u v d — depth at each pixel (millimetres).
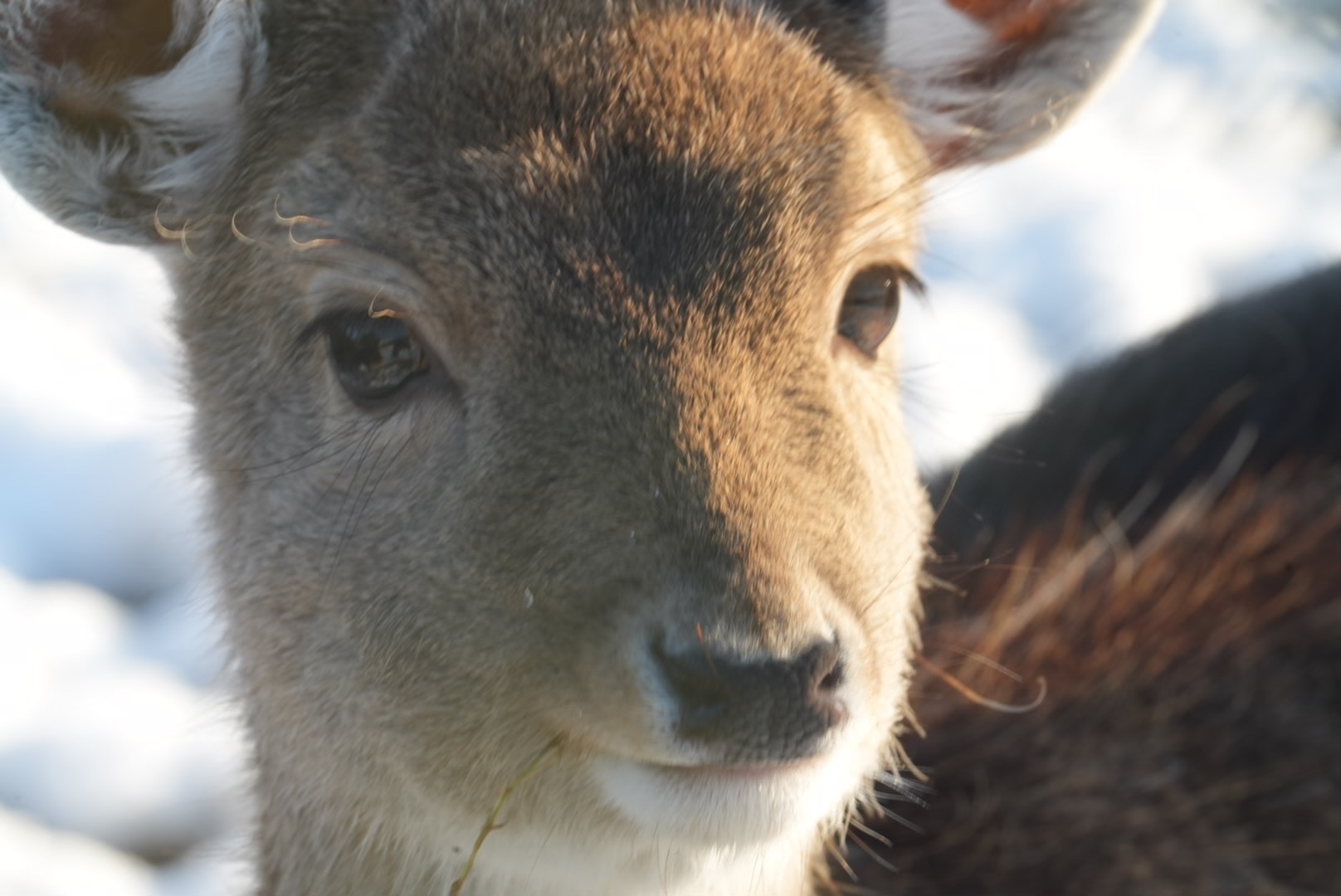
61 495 14602
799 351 6801
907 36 8469
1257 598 10469
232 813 11578
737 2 7445
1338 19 21781
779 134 6957
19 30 7504
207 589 8656
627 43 7008
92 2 7551
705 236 6691
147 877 12109
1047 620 10398
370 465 7164
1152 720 9945
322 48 7465
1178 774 9781
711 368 6562
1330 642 10242
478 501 6754
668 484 6395
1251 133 19734
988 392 15406
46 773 12555
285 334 7469
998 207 18281
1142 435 11531
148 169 7938
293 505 7465
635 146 6781
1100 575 10586
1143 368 11883
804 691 6305
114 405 15406
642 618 6336
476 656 6824
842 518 6699
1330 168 19500
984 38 8766
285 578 7539
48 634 13516
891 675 7453
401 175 6965
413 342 7062
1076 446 11609
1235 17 21516
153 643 13672
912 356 15781
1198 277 17344
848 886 9039
